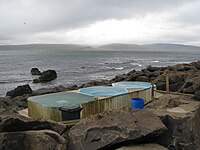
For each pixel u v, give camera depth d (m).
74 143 6.37
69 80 45.44
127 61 105.19
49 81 44.81
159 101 10.31
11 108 13.48
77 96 11.65
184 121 6.90
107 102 11.41
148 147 6.15
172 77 18.11
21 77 53.00
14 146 5.91
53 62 101.25
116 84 15.34
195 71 24.62
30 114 11.13
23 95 23.20
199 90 11.60
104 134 6.36
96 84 24.27
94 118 7.31
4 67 79.25
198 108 7.62
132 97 12.72
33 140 6.05
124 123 6.62
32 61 110.56
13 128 6.42
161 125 6.71
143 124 6.74
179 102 9.75
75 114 9.75
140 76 25.88
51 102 10.51
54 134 6.31
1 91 35.72
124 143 6.25
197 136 6.70
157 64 85.88
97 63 91.50
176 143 6.54
